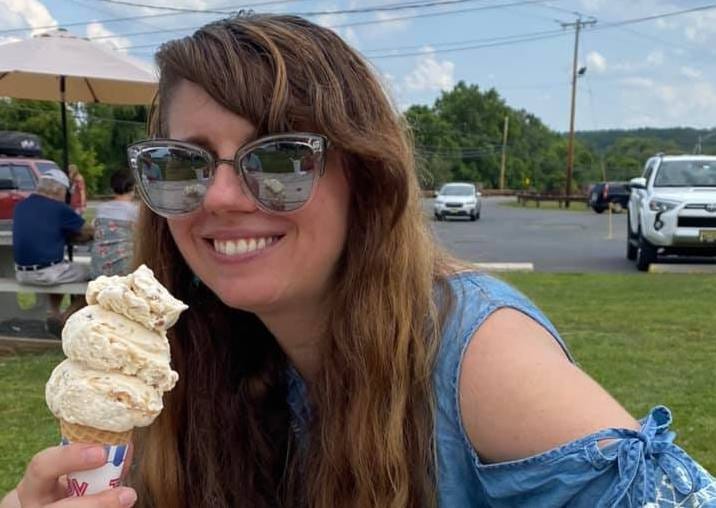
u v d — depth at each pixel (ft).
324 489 4.70
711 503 3.35
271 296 4.55
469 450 4.02
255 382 5.39
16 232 23.36
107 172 183.93
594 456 3.46
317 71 4.44
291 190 4.35
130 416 3.77
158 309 3.82
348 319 4.57
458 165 306.14
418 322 4.39
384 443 4.39
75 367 3.83
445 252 5.16
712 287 33.94
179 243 4.76
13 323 25.05
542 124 341.41
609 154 343.05
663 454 3.49
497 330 4.06
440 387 4.13
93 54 24.53
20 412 16.07
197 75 4.38
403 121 4.80
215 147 4.42
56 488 3.92
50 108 164.35
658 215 41.06
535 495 3.66
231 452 5.39
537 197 168.86
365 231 4.60
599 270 43.86
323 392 4.84
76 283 23.50
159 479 5.41
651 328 24.29
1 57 23.91
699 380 17.88
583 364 19.31
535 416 3.68
